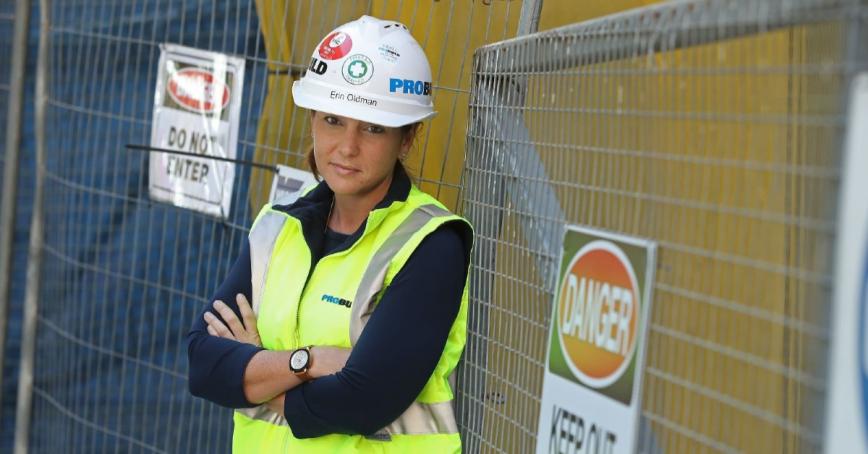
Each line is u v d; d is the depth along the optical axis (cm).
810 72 300
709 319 342
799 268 305
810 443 298
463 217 523
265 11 706
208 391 509
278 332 508
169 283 825
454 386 528
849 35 286
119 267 813
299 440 504
